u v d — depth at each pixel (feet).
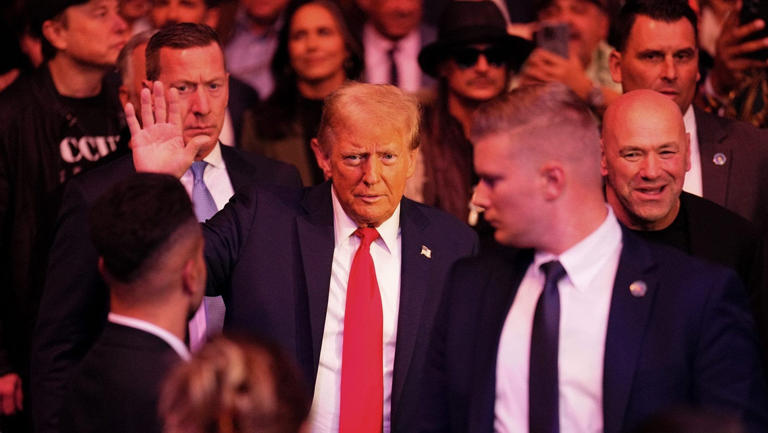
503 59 18.88
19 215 17.76
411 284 13.28
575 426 10.02
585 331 10.12
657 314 10.06
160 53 14.17
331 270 13.28
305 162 19.22
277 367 7.94
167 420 7.96
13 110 18.08
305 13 19.35
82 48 18.24
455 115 18.95
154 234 9.99
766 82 18.66
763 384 9.96
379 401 12.95
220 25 20.99
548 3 20.83
